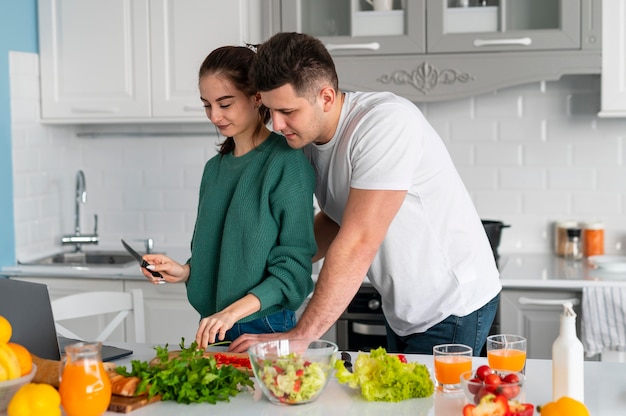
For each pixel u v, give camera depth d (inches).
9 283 82.8
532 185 157.4
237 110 86.0
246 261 86.0
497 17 140.2
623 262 141.3
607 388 75.0
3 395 66.9
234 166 89.0
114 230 173.6
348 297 83.5
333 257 83.5
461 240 94.0
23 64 155.2
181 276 91.8
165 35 152.7
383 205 84.1
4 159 151.6
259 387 76.4
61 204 170.2
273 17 147.0
